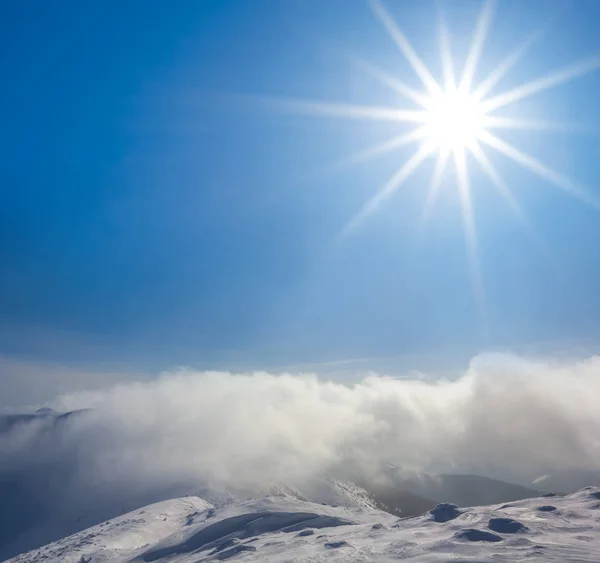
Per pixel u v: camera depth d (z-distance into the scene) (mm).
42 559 158000
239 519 134625
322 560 80688
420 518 107125
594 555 67312
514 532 81688
